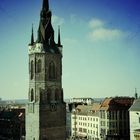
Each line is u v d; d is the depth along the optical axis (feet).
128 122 445.37
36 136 336.29
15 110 544.62
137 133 301.43
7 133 524.11
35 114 339.57
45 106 340.18
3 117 539.70
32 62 353.10
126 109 444.96
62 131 354.13
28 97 352.49
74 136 504.43
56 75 357.61
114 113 438.81
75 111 529.04
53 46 360.48
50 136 342.44
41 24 359.05
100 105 473.26
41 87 345.10
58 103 352.90
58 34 369.09
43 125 336.90
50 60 353.31
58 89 358.02
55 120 347.97
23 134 505.25
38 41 351.87
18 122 508.53
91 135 479.00
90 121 483.10
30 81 352.49
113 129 437.17
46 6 362.53
